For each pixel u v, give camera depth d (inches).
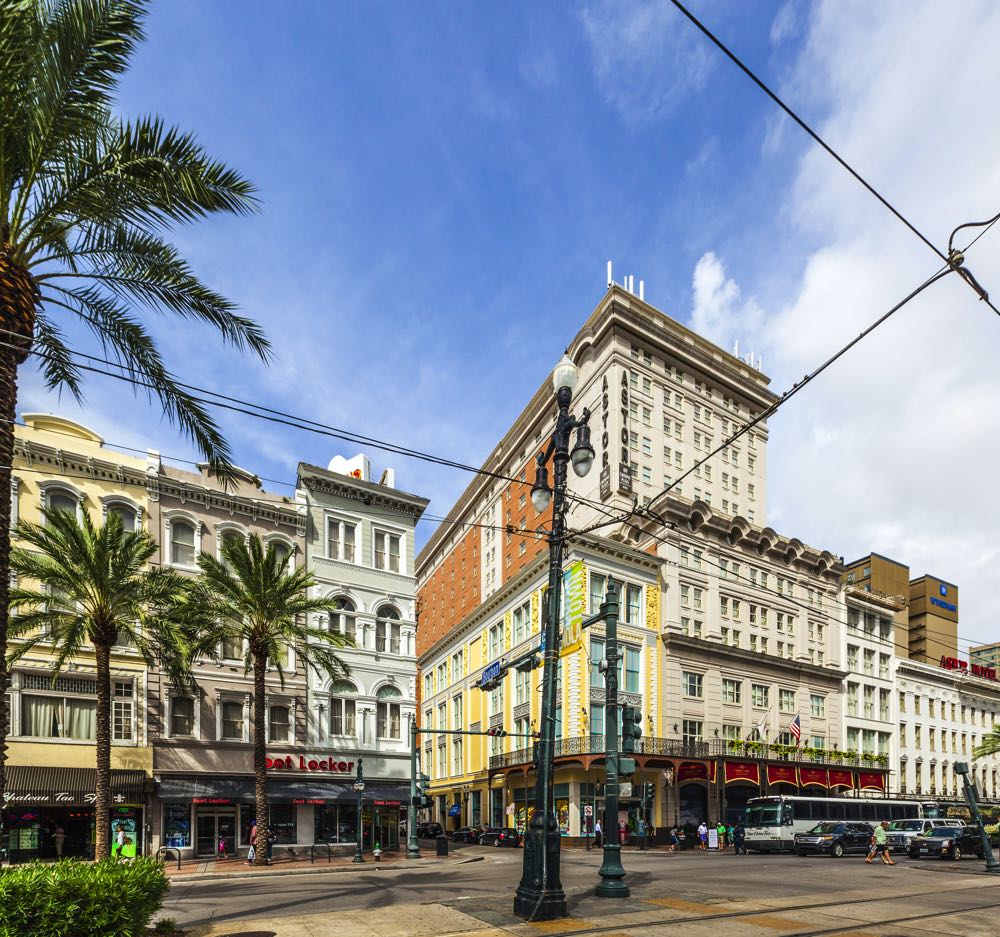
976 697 3166.8
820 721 2421.3
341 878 918.4
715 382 2827.3
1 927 342.3
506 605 2327.8
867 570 3533.5
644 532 2208.4
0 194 476.7
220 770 1305.4
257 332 591.5
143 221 530.6
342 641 1202.0
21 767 1109.7
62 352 589.9
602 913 538.6
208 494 1417.3
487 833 1897.1
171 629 1043.3
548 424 2891.2
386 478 1784.0
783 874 906.1
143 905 400.2
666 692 2000.5
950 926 521.3
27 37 459.5
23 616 1002.7
